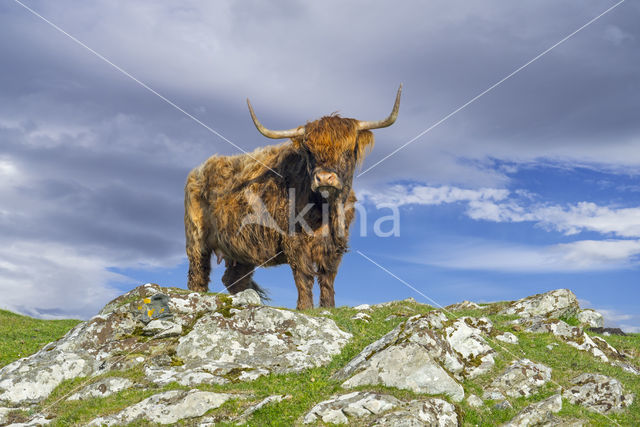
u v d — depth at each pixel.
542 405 7.66
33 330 13.92
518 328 11.91
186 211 16.44
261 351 9.56
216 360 9.32
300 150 12.62
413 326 8.81
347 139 12.03
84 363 9.42
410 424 6.65
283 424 7.03
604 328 14.27
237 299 11.05
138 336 10.16
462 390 7.84
